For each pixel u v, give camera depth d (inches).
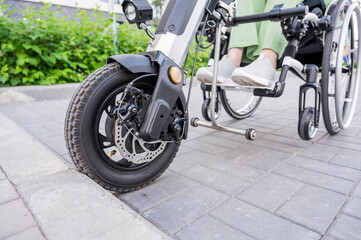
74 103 35.0
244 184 45.1
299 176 47.5
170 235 31.7
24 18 147.3
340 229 32.2
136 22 38.0
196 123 59.9
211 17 46.7
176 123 41.3
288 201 39.1
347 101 72.2
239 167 52.6
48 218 30.5
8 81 141.4
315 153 58.6
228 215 35.8
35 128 83.4
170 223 34.1
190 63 187.0
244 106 95.1
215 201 39.6
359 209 36.4
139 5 36.7
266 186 44.1
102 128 79.4
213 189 43.5
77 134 34.9
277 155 58.5
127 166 41.9
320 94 60.5
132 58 36.5
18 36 138.6
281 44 59.4
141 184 43.1
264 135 74.4
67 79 160.4
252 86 56.3
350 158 54.7
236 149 63.5
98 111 36.2
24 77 142.4
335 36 62.8
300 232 31.9
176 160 57.3
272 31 58.6
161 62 37.8
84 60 159.5
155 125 36.8
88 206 32.8
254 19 49.7
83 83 35.8
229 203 38.9
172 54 39.8
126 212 31.7
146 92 40.5
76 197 34.8
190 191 42.9
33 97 136.2
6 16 141.3
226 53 71.4
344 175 47.2
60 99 144.2
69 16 301.4
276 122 89.2
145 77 38.7
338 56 60.4
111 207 32.6
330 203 38.2
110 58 36.7
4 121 77.8
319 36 61.9
